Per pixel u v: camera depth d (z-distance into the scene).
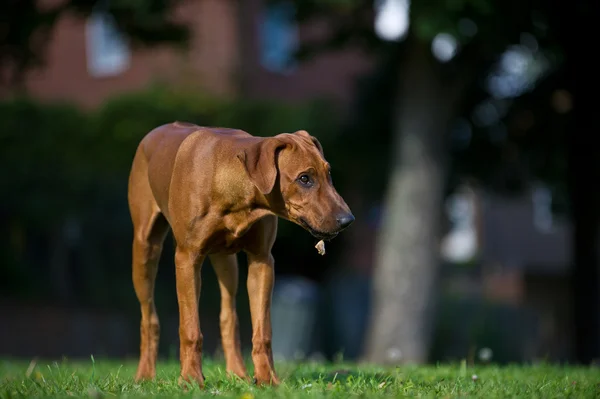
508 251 28.02
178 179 5.38
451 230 23.77
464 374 6.71
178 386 5.11
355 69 23.59
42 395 4.78
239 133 5.57
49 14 12.45
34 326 15.44
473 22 11.89
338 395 4.63
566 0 13.43
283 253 19.73
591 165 14.82
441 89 14.14
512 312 20.38
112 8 12.54
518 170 16.88
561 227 28.83
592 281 15.02
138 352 16.41
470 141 16.34
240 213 5.23
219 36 20.45
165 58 20.66
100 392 4.80
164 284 16.38
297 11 13.78
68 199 16.36
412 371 6.88
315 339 17.64
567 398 4.95
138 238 5.96
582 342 15.09
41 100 18.73
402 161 14.27
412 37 13.87
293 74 22.14
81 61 22.14
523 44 14.10
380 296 14.46
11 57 12.93
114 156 18.23
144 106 18.42
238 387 4.99
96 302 16.34
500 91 15.84
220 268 5.91
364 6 13.49
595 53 14.30
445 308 19.30
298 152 5.08
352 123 17.25
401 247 14.20
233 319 5.98
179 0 13.07
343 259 20.55
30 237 16.47
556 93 15.28
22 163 16.56
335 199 5.05
